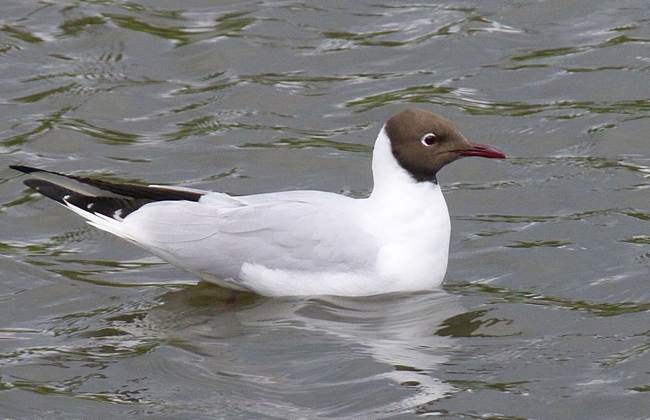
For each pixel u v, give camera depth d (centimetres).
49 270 1484
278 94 1881
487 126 1803
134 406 1200
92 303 1409
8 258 1506
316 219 1370
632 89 1870
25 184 1515
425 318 1345
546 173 1692
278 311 1361
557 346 1297
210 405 1197
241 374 1248
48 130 1794
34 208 1628
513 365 1261
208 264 1379
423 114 1378
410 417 1171
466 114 1823
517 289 1421
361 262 1366
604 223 1555
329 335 1311
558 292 1412
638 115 1811
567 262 1471
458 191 1661
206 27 2022
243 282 1382
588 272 1449
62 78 1908
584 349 1290
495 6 2073
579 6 2061
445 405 1190
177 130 1808
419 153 1369
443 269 1400
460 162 1733
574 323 1341
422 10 2069
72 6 2067
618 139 1762
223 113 1845
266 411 1186
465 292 1407
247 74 1925
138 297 1416
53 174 1427
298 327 1327
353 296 1377
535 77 1909
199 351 1292
